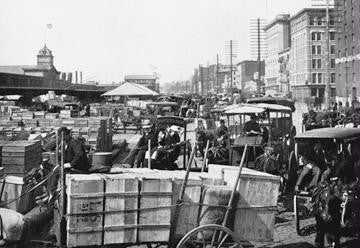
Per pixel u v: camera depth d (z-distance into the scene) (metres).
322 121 30.03
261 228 7.70
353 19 73.56
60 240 6.80
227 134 18.47
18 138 18.50
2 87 44.00
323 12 100.75
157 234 6.96
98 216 6.69
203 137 21.92
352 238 10.28
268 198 7.75
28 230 7.79
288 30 126.62
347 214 9.28
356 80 73.00
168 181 7.00
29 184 11.43
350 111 39.50
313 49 102.12
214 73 184.88
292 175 15.36
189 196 7.28
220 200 7.40
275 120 18.80
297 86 108.62
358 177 10.72
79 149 10.37
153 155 15.53
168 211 7.00
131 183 6.84
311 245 9.61
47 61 115.62
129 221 6.83
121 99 69.69
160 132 17.66
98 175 7.07
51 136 19.98
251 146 16.08
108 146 24.67
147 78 159.25
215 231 7.13
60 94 64.12
